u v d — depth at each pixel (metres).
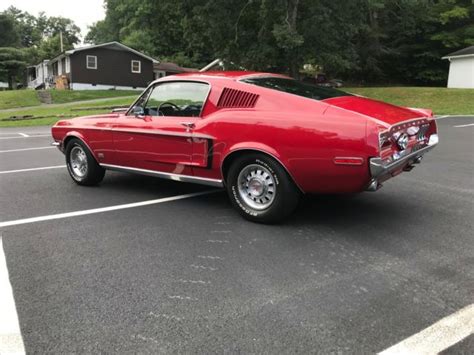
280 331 2.60
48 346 2.48
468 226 4.35
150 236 4.16
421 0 28.98
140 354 2.41
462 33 34.22
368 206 5.02
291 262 3.55
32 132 15.21
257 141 4.17
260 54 23.58
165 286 3.18
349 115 3.82
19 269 3.48
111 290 3.13
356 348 2.44
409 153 4.24
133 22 54.75
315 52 24.16
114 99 31.75
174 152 4.89
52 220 4.67
